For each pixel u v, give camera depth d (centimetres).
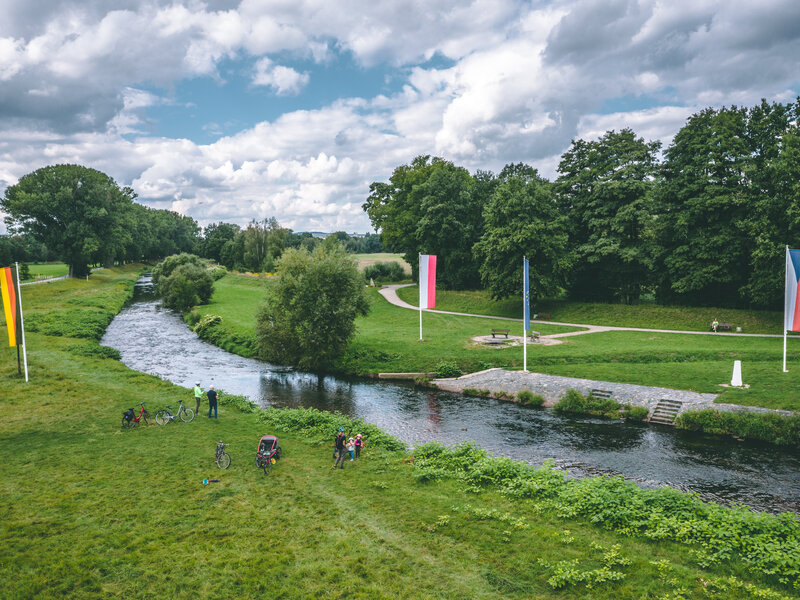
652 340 4381
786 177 4316
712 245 4903
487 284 6675
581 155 6325
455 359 4034
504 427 2750
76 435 2411
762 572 1163
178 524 1509
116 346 5241
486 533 1440
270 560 1298
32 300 7169
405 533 1448
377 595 1140
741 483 1981
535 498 1711
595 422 2806
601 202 5750
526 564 1259
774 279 4456
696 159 5019
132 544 1377
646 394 2964
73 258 9750
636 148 5653
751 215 4725
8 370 3591
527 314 3644
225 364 4509
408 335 5009
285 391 3612
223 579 1215
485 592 1145
